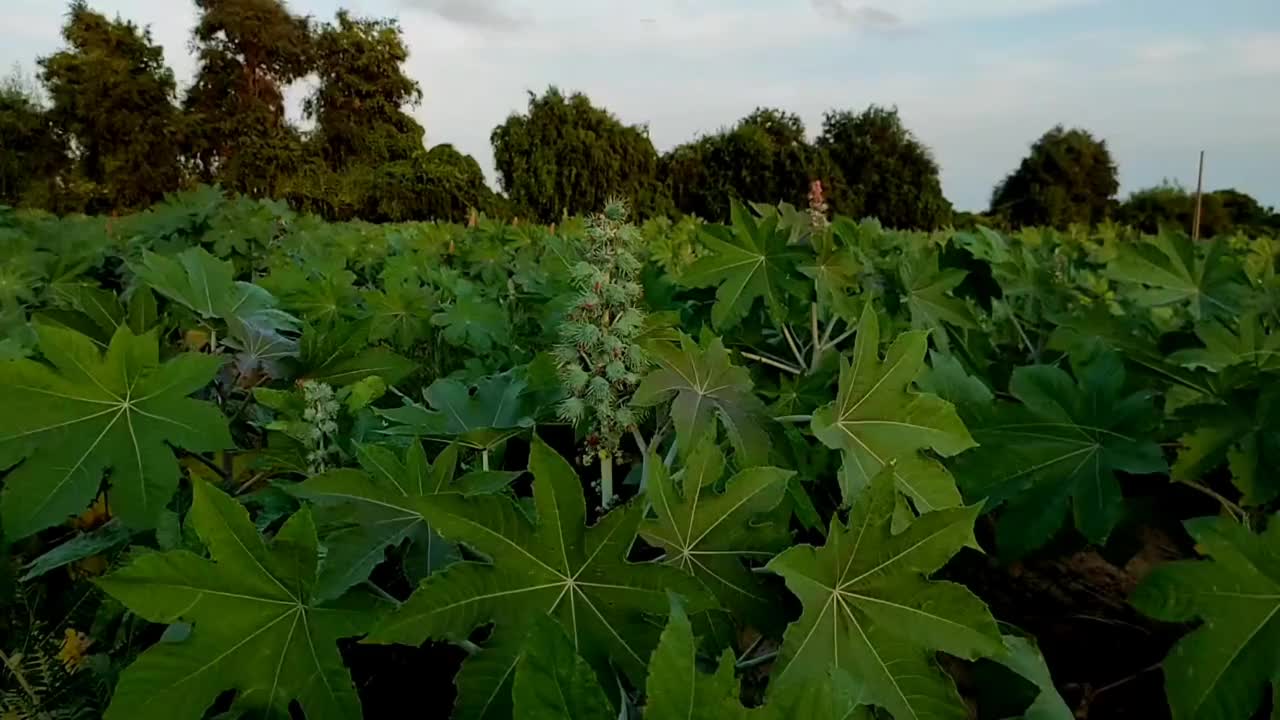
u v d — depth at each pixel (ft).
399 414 7.11
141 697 4.26
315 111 168.96
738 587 5.16
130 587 4.28
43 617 6.19
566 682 3.14
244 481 8.02
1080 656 9.13
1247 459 7.26
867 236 13.96
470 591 4.26
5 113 146.41
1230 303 12.72
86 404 5.74
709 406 6.15
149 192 153.69
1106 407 7.91
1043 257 22.06
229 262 8.95
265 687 4.52
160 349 8.03
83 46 155.12
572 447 8.28
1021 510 7.89
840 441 6.10
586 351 5.75
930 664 4.61
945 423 6.21
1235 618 5.89
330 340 7.95
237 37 158.81
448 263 26.55
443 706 5.78
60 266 17.87
